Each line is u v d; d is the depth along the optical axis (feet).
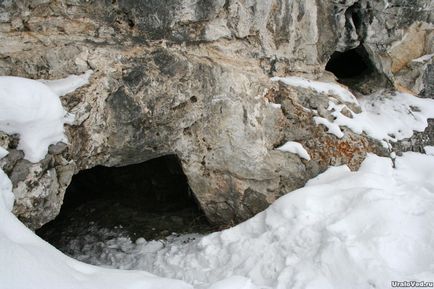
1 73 13.05
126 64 14.60
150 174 21.90
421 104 20.26
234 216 17.16
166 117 15.42
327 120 17.47
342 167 16.96
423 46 20.67
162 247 16.98
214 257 14.76
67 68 13.76
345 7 18.56
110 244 17.60
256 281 13.29
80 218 19.69
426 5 19.45
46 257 9.20
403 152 18.52
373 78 21.44
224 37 16.16
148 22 14.61
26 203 12.15
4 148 11.69
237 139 16.24
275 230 14.51
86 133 13.94
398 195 14.84
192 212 19.67
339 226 13.55
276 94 17.30
